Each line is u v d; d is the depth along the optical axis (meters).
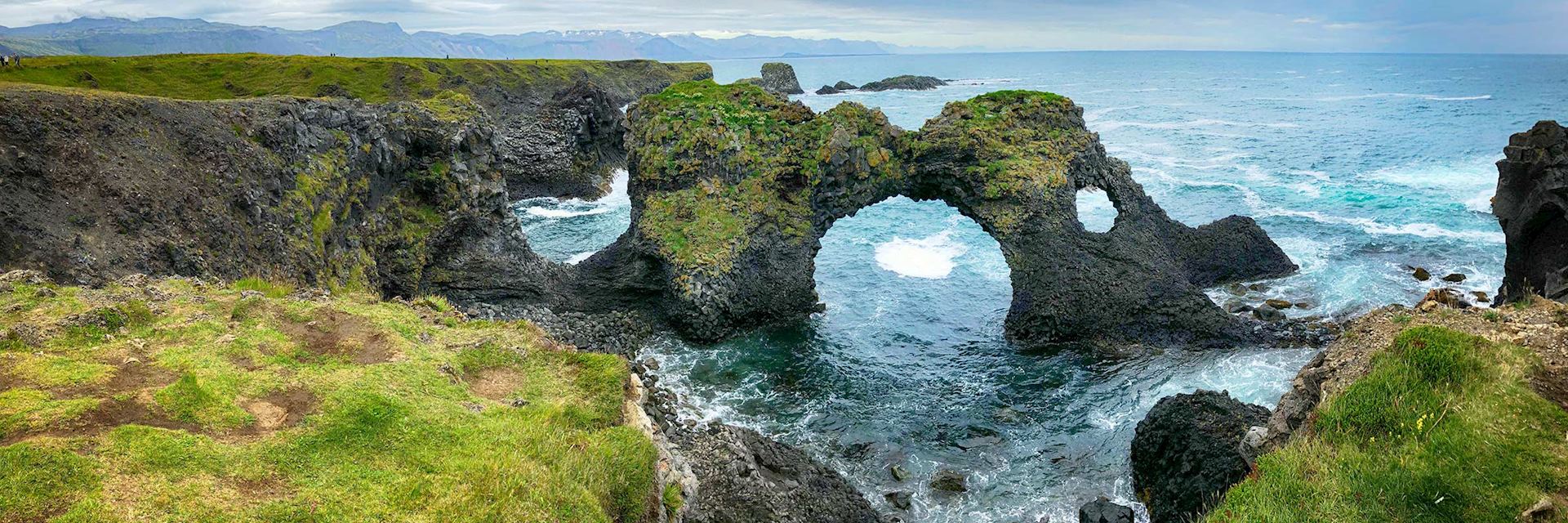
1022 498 30.25
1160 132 120.12
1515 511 15.95
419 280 47.72
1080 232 50.12
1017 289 47.75
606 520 15.41
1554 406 18.09
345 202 44.00
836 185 52.91
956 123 53.94
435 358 20.05
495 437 16.70
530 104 129.75
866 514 28.06
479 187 52.16
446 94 61.84
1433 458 17.56
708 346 45.53
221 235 33.78
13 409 14.76
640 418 20.03
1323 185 78.50
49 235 27.53
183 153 35.19
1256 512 17.83
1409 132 112.50
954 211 74.94
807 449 33.97
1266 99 175.50
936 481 31.23
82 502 12.60
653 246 48.06
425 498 14.62
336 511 13.81
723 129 53.31
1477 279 50.19
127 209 30.56
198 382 16.70
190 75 96.62
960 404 38.16
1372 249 57.22
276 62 107.94
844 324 48.56
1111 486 30.84
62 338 18.12
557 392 19.52
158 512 12.77
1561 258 36.03
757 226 49.72
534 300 49.00
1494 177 78.44
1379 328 23.45
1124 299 44.75
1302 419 22.00
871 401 38.53
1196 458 27.55
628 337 45.28
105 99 34.53
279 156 40.41
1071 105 57.72
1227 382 38.12
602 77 171.00
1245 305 47.28
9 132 29.61
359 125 47.38
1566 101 154.62
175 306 21.25
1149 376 39.69
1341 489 17.80
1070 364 42.09
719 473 26.20
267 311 21.48
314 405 16.78
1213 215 70.19
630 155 58.06
